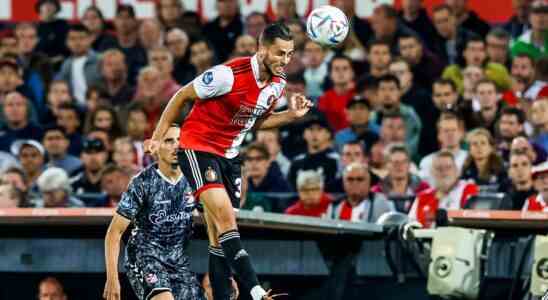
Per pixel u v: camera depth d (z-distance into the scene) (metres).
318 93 54.91
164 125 32.03
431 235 36.31
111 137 51.59
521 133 48.00
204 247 37.09
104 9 61.06
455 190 42.56
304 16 58.97
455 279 35.34
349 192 42.34
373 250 37.03
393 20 56.25
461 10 57.47
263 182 46.34
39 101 57.09
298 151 51.19
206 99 32.00
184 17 59.28
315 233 36.84
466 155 47.28
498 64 53.31
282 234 37.12
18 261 37.31
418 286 37.38
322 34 32.38
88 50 58.28
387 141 49.69
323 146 48.62
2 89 56.53
